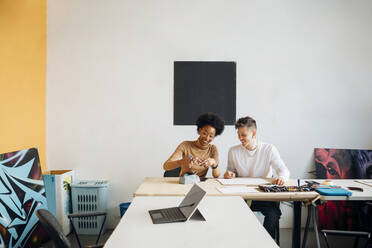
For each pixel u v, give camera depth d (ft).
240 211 6.27
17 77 10.16
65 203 11.22
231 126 12.03
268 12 11.94
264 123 12.05
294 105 12.05
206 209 6.40
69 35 11.96
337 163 11.80
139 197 7.33
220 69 12.01
